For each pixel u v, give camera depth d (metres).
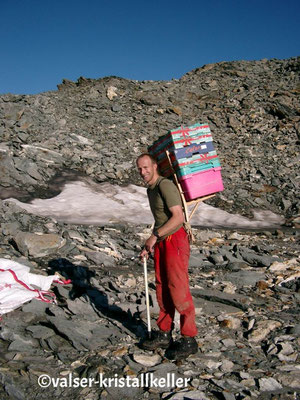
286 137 22.45
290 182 17.62
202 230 11.34
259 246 9.40
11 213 9.49
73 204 13.00
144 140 20.88
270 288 6.63
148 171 3.98
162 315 4.15
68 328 4.37
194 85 30.28
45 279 5.73
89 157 17.48
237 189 16.61
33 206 12.20
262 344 4.46
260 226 13.43
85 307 5.04
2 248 7.25
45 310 4.92
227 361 3.95
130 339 4.39
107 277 6.48
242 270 7.62
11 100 23.28
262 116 25.12
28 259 6.99
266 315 5.32
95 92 27.23
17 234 7.39
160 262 4.05
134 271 7.21
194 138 4.30
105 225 10.73
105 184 15.55
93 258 7.36
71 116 23.36
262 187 17.09
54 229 9.05
